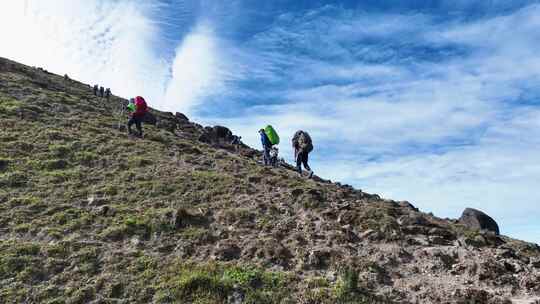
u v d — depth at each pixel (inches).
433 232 513.7
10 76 1230.9
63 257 438.6
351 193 730.8
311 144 805.2
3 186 592.7
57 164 687.1
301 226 516.1
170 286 388.8
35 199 561.3
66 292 385.4
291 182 689.6
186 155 816.9
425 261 442.9
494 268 422.6
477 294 374.6
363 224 516.4
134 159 740.7
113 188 614.5
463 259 444.8
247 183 666.8
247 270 413.4
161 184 635.5
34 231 487.8
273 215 548.7
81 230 496.1
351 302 366.6
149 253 453.4
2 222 502.0
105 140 837.2
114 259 437.1
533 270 431.5
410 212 602.9
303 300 370.6
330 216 541.6
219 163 788.0
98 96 1434.5
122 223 508.4
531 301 367.9
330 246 467.5
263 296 376.2
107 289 390.0
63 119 933.8
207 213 550.6
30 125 844.0
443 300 371.2
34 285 395.9
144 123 1104.2
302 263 432.5
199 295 377.1
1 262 416.5
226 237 492.4
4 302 369.4
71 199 578.2
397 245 473.1
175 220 507.5
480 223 690.2
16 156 695.7
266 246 458.9
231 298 374.6
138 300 377.1
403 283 402.6
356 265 424.5
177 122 1348.4
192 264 429.1
